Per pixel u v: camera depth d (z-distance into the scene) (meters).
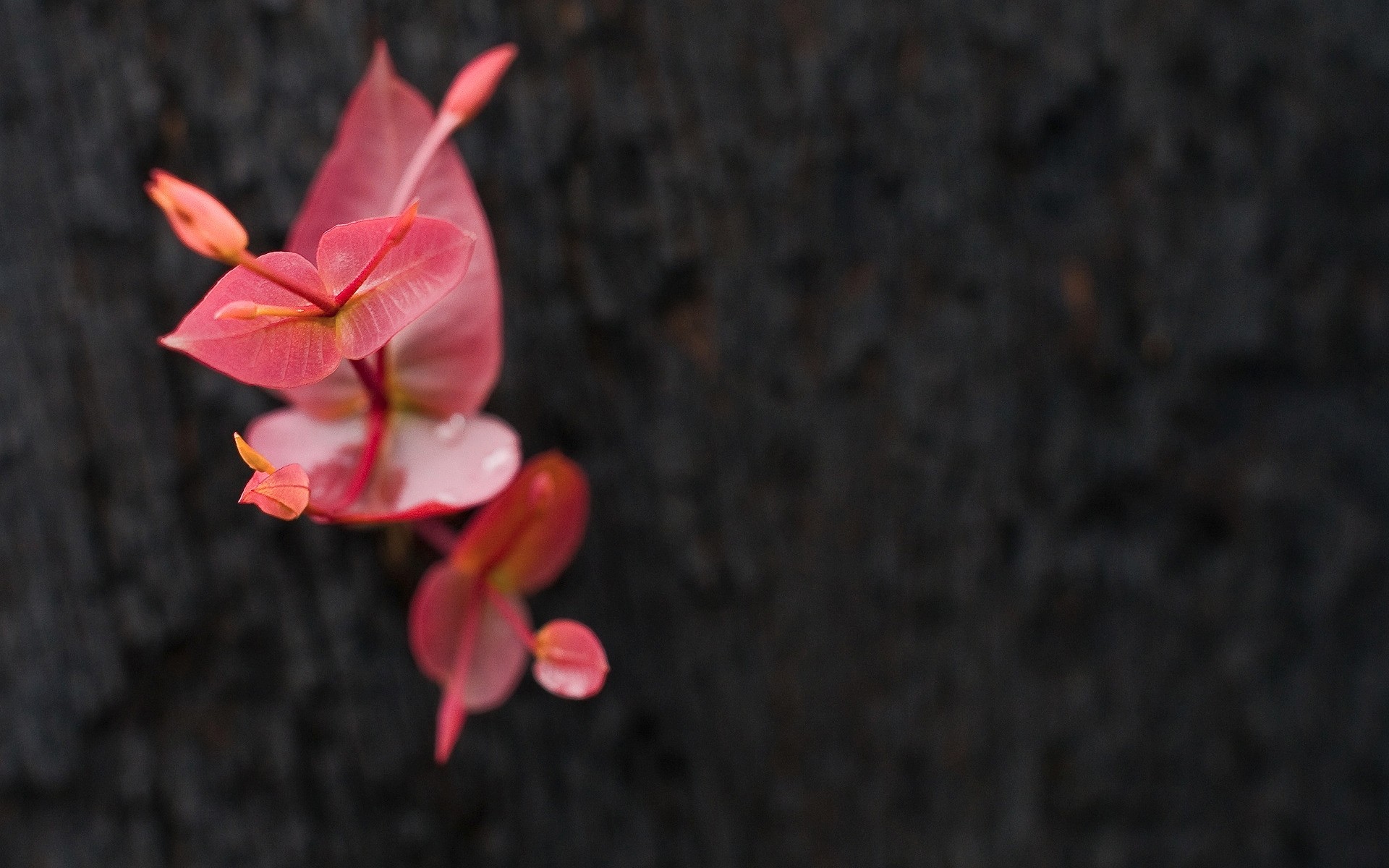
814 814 0.72
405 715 0.69
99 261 0.68
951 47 0.70
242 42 0.67
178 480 0.68
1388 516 0.74
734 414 0.70
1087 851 0.73
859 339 0.70
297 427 0.63
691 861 0.71
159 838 0.69
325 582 0.69
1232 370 0.72
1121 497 0.72
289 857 0.69
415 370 0.62
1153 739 0.73
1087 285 0.71
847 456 0.71
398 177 0.63
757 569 0.71
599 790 0.71
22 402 0.68
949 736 0.72
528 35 0.68
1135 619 0.73
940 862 0.72
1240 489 0.73
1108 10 0.70
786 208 0.70
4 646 0.68
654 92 0.69
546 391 0.69
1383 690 0.75
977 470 0.71
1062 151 0.71
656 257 0.69
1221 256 0.72
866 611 0.71
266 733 0.69
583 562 0.70
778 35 0.69
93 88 0.67
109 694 0.69
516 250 0.69
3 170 0.67
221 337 0.58
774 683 0.71
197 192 0.57
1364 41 0.72
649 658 0.70
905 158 0.70
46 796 0.69
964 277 0.71
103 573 0.68
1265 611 0.73
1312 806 0.75
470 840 0.70
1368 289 0.73
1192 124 0.71
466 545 0.64
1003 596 0.72
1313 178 0.72
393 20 0.68
